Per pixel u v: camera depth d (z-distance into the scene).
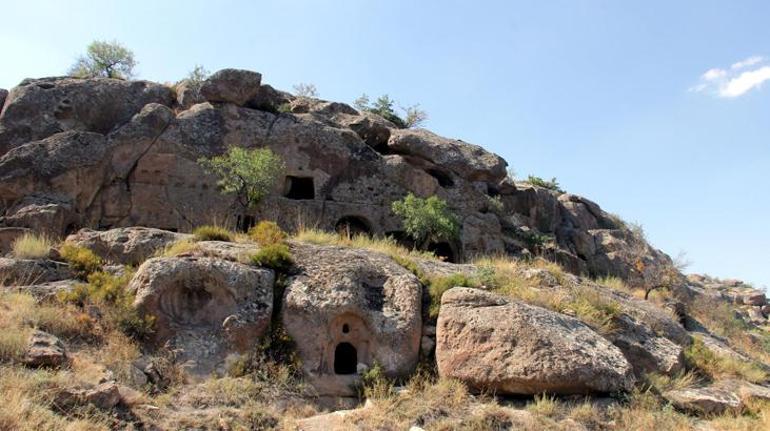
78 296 11.84
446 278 13.58
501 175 26.44
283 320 12.02
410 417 10.23
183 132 22.25
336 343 12.12
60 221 18.47
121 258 14.12
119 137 21.25
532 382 10.85
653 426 10.34
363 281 13.06
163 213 21.28
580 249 29.09
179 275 11.86
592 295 14.59
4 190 19.06
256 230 15.42
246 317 11.70
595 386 10.95
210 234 14.89
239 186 21.22
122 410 9.09
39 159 19.64
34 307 11.12
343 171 23.91
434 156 25.42
